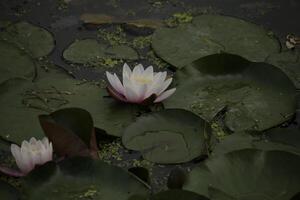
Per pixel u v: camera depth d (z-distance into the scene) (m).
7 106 2.94
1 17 3.71
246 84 3.07
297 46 3.45
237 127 2.85
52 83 3.11
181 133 2.78
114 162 2.71
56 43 3.50
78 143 2.58
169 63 3.30
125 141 2.77
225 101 2.98
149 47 3.47
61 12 3.79
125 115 2.91
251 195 2.42
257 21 3.72
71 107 2.84
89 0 3.93
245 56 3.34
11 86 3.04
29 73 3.18
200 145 2.71
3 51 3.29
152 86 2.95
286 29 3.64
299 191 2.40
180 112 2.83
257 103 2.97
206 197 2.32
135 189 2.44
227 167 2.52
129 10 3.82
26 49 3.40
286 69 3.23
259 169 2.51
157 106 2.98
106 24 3.68
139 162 2.69
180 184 2.46
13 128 2.82
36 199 2.39
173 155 2.69
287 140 2.74
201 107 2.95
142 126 2.82
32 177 2.46
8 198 2.42
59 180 2.47
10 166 2.67
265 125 2.86
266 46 3.43
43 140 2.61
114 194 2.42
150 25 3.66
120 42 3.51
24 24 3.60
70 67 3.29
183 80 3.10
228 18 3.65
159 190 2.55
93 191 2.43
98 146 2.79
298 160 2.52
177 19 3.73
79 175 2.49
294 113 2.93
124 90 2.96
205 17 3.65
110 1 3.92
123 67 3.04
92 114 2.91
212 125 2.88
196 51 3.37
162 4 3.90
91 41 3.49
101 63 3.32
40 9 3.82
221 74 3.12
